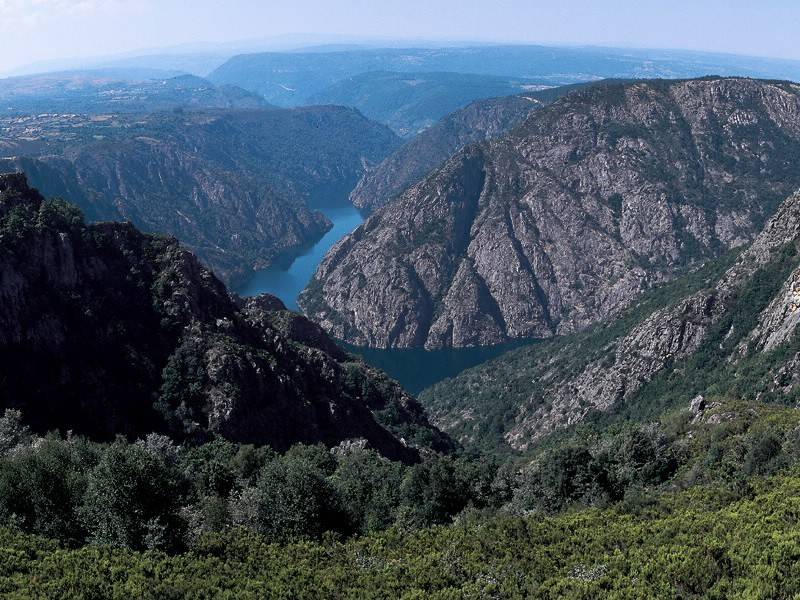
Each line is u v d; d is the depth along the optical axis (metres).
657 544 46.09
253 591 43.56
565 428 154.88
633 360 158.88
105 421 89.88
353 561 49.28
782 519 46.38
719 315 152.00
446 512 65.94
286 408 104.81
